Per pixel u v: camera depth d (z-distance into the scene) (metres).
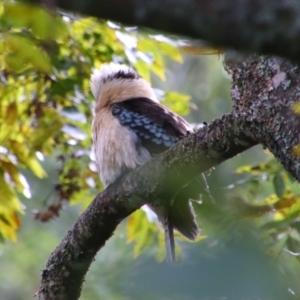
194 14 3.27
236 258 3.80
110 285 4.39
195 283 3.64
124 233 16.06
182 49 5.27
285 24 3.27
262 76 6.79
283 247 9.09
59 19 5.02
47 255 20.06
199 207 6.26
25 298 19.61
